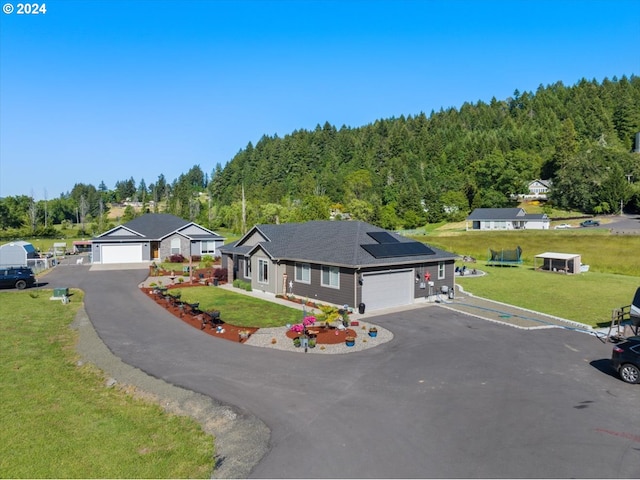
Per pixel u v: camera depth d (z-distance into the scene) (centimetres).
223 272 3738
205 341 1898
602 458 945
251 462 957
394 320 2273
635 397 1280
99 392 1408
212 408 1238
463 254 5838
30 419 1191
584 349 1766
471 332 2033
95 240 5019
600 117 16275
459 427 1095
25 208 11556
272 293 3022
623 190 9819
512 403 1238
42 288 3341
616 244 5694
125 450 1032
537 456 955
